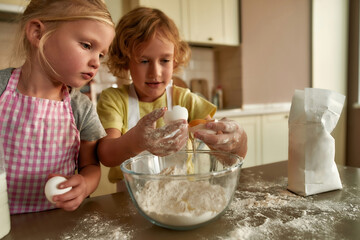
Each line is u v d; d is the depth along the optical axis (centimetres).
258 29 248
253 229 40
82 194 48
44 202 60
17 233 42
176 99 97
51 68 50
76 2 49
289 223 41
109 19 51
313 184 53
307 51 272
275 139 239
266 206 48
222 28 233
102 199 55
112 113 86
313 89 53
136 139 55
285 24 260
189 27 217
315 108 52
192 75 259
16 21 59
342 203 49
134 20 86
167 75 82
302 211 46
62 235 41
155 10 92
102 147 67
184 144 52
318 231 39
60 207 46
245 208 47
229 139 54
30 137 57
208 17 226
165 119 55
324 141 52
